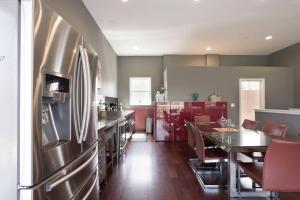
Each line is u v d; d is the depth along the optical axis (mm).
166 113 6469
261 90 7352
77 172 1510
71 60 1473
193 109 6504
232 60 8250
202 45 6895
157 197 2684
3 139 1043
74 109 1507
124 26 5141
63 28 1358
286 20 4852
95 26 4828
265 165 1938
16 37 1039
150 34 5754
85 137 1643
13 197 1029
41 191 1108
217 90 7195
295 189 1916
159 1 3898
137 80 8508
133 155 4734
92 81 1949
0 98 1043
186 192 2838
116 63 8047
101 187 2973
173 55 8141
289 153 1881
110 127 3645
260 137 2824
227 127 3777
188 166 3936
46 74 1201
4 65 1041
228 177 2822
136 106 8398
